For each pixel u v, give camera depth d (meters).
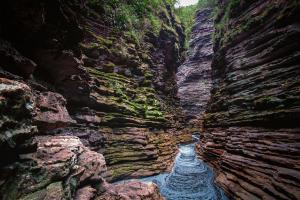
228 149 12.94
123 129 13.95
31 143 4.66
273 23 13.38
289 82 10.58
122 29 18.77
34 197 4.14
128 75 17.67
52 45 7.50
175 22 36.00
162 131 19.45
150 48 23.98
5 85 4.01
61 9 7.11
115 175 11.52
